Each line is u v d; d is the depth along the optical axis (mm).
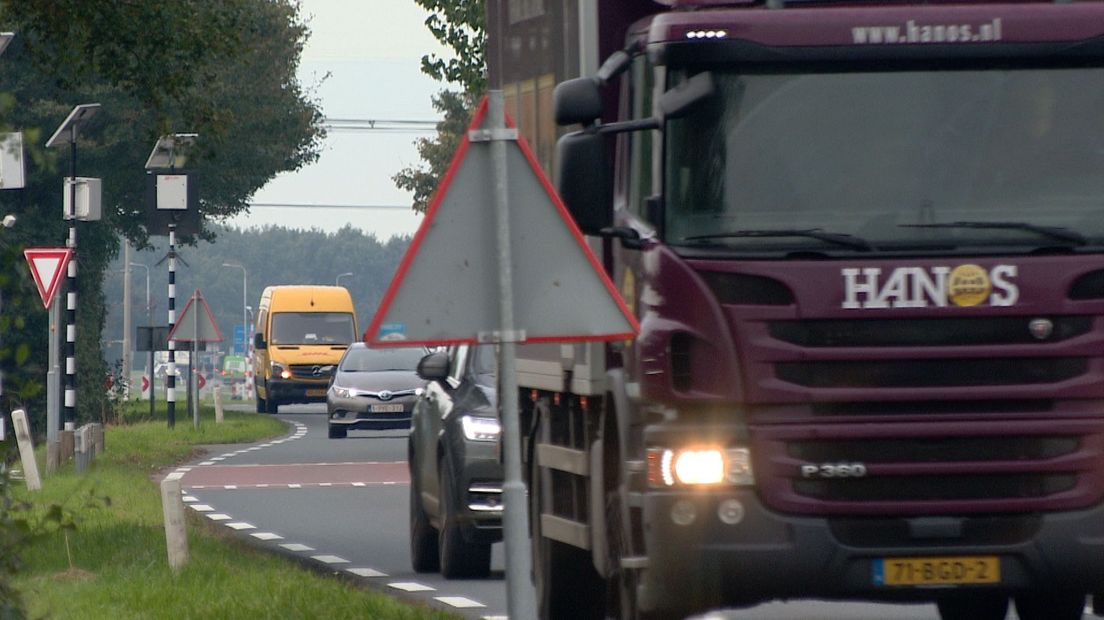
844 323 39562
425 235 35062
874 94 40625
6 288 39156
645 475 40000
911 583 39375
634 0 46562
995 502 39531
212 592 58281
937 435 39500
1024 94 40781
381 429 184500
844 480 39438
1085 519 39531
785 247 39875
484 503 66125
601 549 44125
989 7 40875
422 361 72625
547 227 35375
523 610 35031
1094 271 39938
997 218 40250
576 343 46500
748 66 40594
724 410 39562
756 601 39875
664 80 40625
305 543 81562
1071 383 39719
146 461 141000
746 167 40281
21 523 40312
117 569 65062
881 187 40281
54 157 39438
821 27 40531
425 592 63719
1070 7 40938
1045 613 46844
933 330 39656
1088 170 40562
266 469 133500
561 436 49469
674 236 40188
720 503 39281
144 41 79125
